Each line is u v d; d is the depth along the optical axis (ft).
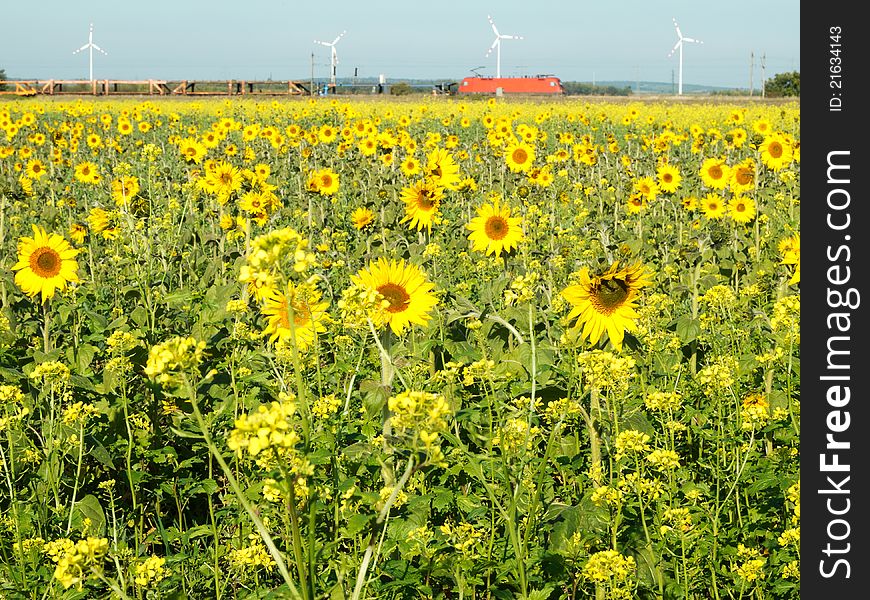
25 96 216.54
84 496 18.80
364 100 211.00
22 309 30.04
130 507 19.86
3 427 16.97
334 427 15.78
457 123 124.26
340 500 14.78
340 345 20.31
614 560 13.60
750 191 52.95
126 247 31.53
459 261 41.86
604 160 81.10
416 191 36.27
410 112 153.17
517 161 56.59
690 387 23.27
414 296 17.98
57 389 18.52
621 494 14.99
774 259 39.17
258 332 23.40
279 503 15.43
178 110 161.38
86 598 15.35
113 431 20.86
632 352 22.16
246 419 9.91
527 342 21.15
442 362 22.67
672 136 76.54
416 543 14.46
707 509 16.60
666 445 17.44
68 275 25.79
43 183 65.31
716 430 19.12
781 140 50.08
